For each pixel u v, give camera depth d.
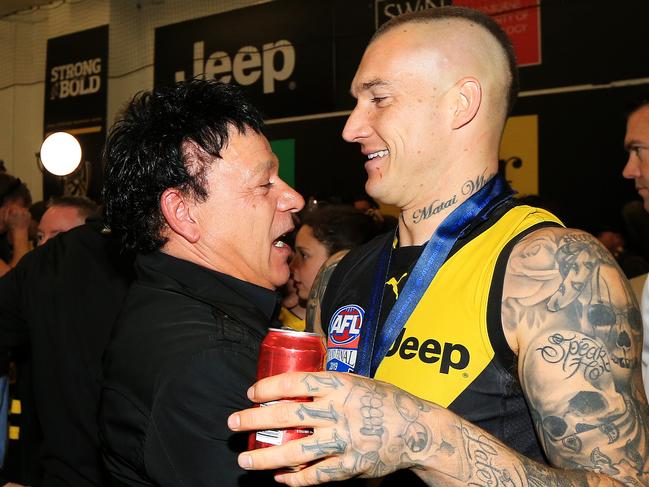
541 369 0.97
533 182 5.20
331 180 6.25
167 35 7.12
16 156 8.48
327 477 0.82
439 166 1.17
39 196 8.30
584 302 0.98
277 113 6.50
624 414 0.94
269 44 6.55
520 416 1.05
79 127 7.63
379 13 5.98
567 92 5.07
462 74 1.15
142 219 1.28
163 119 1.25
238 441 1.09
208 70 6.88
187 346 1.13
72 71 7.71
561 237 1.04
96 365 1.67
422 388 1.06
